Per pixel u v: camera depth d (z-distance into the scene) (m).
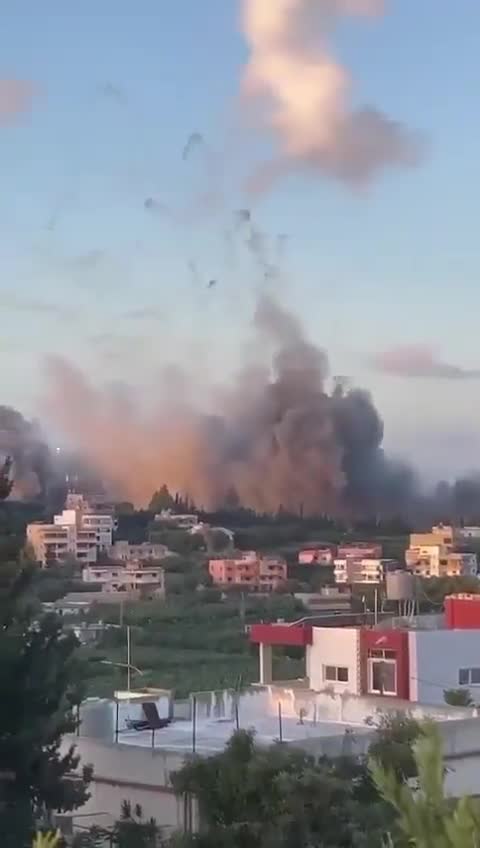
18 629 17.88
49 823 17.44
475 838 4.36
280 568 162.88
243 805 14.36
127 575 146.25
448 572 167.25
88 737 21.56
